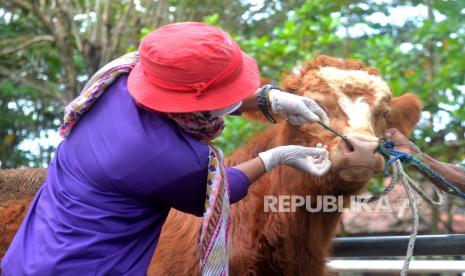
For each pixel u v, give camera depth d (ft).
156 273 11.12
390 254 12.28
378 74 11.61
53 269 8.32
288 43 23.76
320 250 11.42
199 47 8.24
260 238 11.14
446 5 24.07
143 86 8.45
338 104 10.71
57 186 8.80
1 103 43.91
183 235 11.18
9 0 34.73
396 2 29.86
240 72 8.49
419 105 12.42
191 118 8.56
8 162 45.19
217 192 8.48
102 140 8.57
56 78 41.70
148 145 8.35
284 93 10.03
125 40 34.65
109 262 8.45
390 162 10.02
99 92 8.82
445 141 25.52
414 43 24.95
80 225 8.46
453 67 23.41
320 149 9.72
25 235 8.85
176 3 35.91
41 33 39.75
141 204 8.61
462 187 11.50
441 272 13.96
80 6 37.06
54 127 45.37
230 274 10.93
